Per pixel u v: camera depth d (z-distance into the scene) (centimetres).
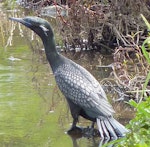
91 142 1034
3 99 1229
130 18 1597
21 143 1016
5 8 2156
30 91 1283
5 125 1098
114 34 1633
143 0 1592
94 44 1669
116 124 1055
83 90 1081
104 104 1077
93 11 1633
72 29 1658
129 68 1407
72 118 1141
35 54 1588
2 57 1555
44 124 1109
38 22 1128
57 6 1759
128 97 1259
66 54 1627
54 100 1234
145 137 874
